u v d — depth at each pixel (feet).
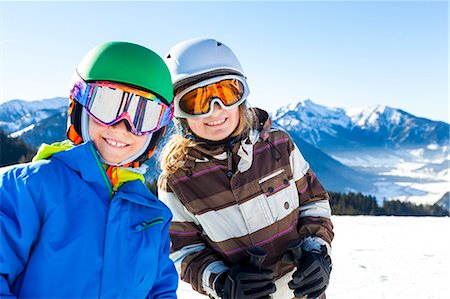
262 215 6.43
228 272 5.88
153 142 5.16
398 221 31.42
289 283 5.93
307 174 7.05
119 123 4.69
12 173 4.34
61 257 4.26
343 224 29.86
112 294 4.41
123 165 5.04
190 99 6.16
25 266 4.25
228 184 6.40
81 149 4.60
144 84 4.69
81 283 4.29
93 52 4.79
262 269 5.68
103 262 4.43
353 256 19.40
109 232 4.54
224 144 6.46
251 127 6.59
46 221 4.29
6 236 4.10
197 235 6.63
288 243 6.09
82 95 4.67
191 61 6.18
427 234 25.09
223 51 6.35
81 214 4.43
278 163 6.68
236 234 6.40
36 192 4.28
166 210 5.32
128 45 4.80
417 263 17.97
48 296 4.18
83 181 4.58
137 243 4.73
